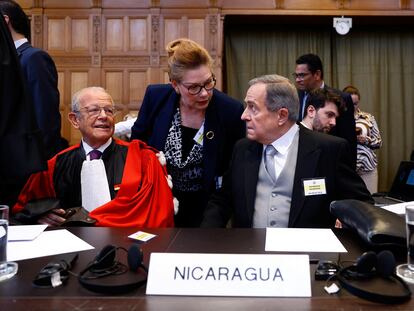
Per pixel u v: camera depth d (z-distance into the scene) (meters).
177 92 1.85
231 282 0.80
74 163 1.87
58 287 0.82
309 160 1.51
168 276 0.81
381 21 5.58
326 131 2.30
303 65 3.27
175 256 0.84
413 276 0.85
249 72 5.89
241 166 1.61
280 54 5.89
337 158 1.53
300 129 1.60
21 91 1.26
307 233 1.18
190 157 1.88
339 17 5.37
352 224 1.12
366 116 3.55
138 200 1.60
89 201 1.78
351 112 2.57
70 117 1.91
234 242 1.09
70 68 5.41
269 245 1.06
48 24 5.40
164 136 1.92
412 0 5.25
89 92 1.86
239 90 5.89
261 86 1.52
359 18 5.43
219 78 5.30
